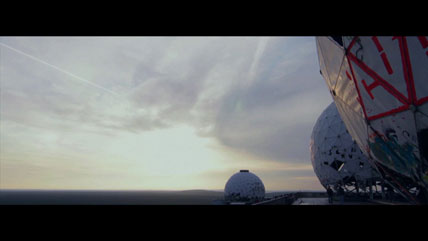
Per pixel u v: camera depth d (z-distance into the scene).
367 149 8.70
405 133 6.00
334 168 26.31
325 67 9.12
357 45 6.39
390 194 22.16
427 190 6.57
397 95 5.68
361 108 7.39
